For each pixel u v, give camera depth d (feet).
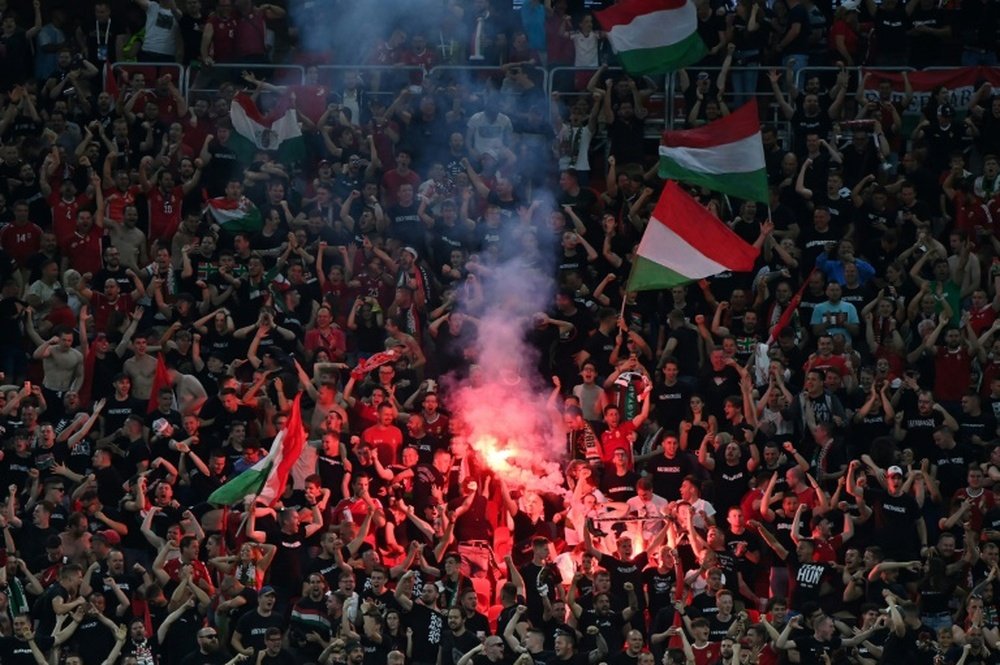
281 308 292.81
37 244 304.09
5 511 258.37
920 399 277.03
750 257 269.44
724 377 281.13
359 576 255.70
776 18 331.98
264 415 274.77
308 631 249.14
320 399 277.44
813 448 274.57
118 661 245.04
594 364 288.10
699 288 298.15
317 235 304.50
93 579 250.57
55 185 310.45
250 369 285.02
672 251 271.08
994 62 343.26
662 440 273.95
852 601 255.29
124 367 281.95
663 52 307.99
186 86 332.19
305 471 268.62
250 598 251.39
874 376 282.15
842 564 260.01
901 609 248.52
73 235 303.89
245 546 254.06
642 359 289.53
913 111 329.11
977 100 324.60
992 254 308.40
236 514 262.88
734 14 332.39
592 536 261.44
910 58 334.85
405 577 250.98
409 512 261.85
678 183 309.22
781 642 246.47
